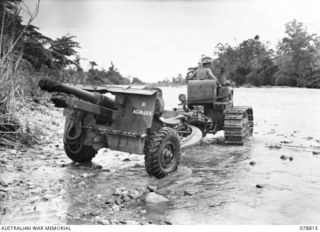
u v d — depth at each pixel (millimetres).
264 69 67500
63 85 5223
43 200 4531
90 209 4328
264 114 16078
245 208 4465
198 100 9156
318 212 4340
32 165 6125
